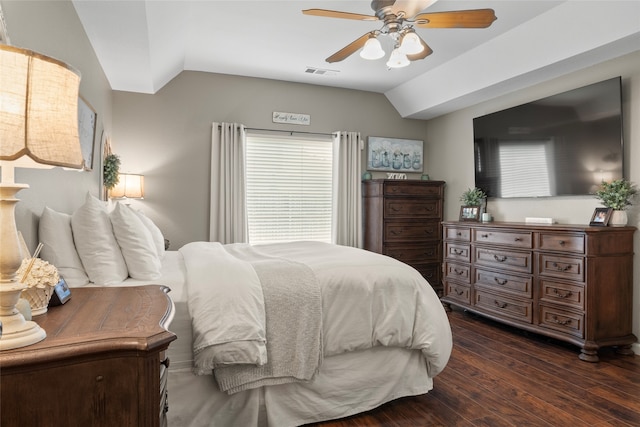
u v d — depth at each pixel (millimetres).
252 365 1881
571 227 3053
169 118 4508
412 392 2334
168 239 4508
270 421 1963
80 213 1855
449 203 5320
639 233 3076
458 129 5133
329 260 2490
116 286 1737
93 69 2998
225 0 3006
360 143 5293
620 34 2834
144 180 4414
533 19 3262
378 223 5000
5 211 912
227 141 4629
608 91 3172
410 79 4891
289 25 3422
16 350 835
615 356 3061
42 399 831
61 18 2125
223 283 1905
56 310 1213
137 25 2633
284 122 4992
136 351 900
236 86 4781
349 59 4199
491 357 3037
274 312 1964
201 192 4645
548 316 3242
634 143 3127
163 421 1255
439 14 2303
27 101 824
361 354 2227
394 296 2281
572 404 2303
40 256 1694
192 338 1800
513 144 4094
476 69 4066
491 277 3799
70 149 912
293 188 5113
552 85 3836
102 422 881
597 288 2951
